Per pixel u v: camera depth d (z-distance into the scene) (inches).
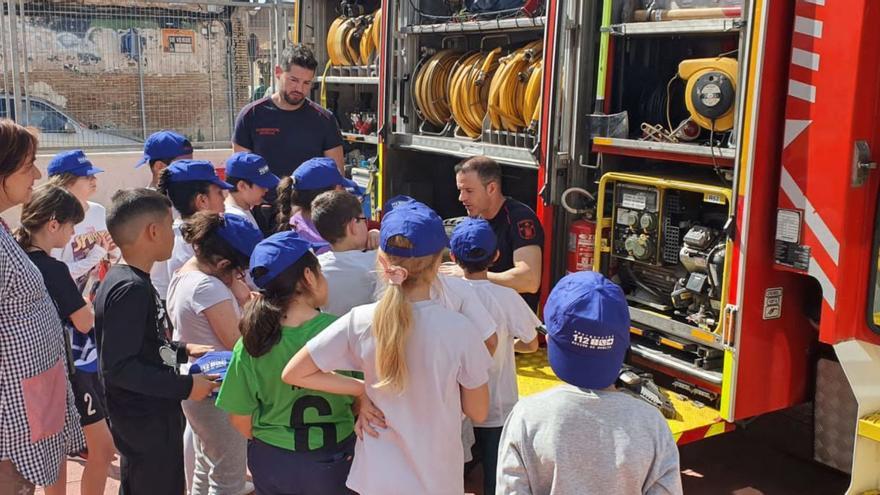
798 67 129.7
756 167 134.0
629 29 155.9
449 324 95.7
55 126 377.1
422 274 96.7
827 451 150.5
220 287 129.0
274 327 103.0
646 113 167.6
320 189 149.3
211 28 398.6
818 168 128.7
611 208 167.8
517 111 187.3
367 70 247.1
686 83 157.3
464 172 166.1
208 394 117.9
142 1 383.2
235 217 134.0
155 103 394.3
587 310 78.5
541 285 173.8
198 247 131.0
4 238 101.9
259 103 212.4
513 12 188.1
